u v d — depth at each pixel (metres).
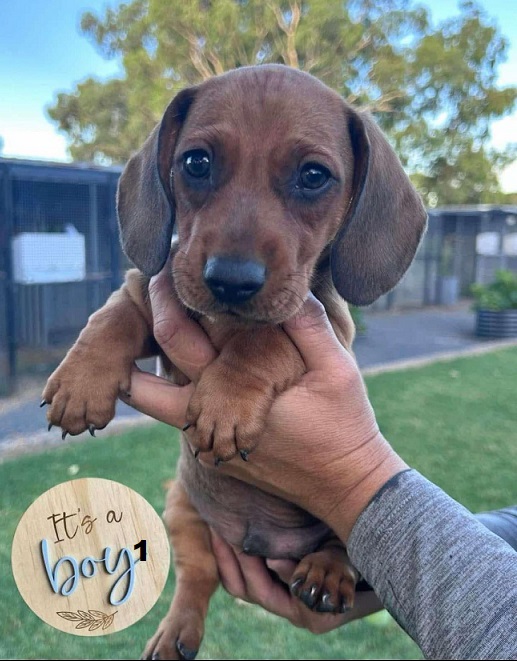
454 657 0.14
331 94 0.22
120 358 0.20
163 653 0.25
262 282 0.18
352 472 0.18
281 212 0.20
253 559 0.25
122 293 0.22
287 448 0.19
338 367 0.19
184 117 0.22
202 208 0.20
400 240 0.24
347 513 0.18
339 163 0.21
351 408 0.19
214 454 0.18
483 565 0.15
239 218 0.19
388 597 0.17
